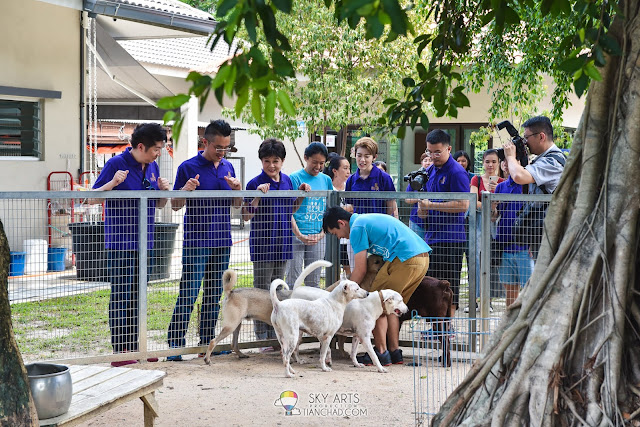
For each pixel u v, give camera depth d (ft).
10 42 39.11
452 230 23.59
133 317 22.52
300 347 25.22
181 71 61.11
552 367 11.01
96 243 22.29
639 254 11.41
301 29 44.24
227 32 7.45
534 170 22.12
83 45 42.86
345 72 46.19
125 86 46.96
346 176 28.32
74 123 42.78
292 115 7.41
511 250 22.79
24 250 23.06
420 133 53.98
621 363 10.90
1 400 10.89
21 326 23.18
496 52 34.27
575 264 11.38
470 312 23.20
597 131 11.69
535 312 11.51
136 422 16.84
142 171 23.20
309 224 24.98
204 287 23.61
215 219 23.36
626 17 11.58
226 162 24.59
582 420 10.65
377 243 22.09
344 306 21.67
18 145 40.37
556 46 31.99
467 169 31.99
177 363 22.75
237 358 23.59
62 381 12.26
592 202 11.59
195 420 16.97
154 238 23.21
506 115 42.45
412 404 18.11
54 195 20.92
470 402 11.89
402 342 24.32
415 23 36.65
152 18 40.37
